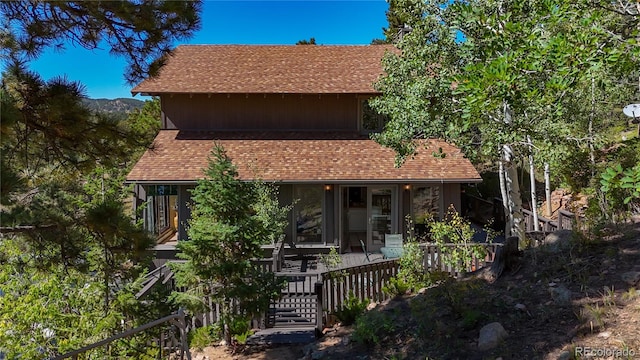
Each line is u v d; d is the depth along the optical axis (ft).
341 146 50.65
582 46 13.62
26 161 15.96
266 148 50.08
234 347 24.16
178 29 15.31
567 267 17.93
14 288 20.80
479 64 14.23
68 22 14.73
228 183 25.07
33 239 15.11
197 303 23.63
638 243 18.52
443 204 47.83
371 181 45.34
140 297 23.15
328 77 54.90
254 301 24.54
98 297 21.80
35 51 14.85
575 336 13.33
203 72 55.77
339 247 48.37
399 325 17.97
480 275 20.76
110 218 15.31
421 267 26.66
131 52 15.71
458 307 16.92
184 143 50.96
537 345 13.42
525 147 34.55
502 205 50.67
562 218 34.76
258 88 52.37
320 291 23.62
